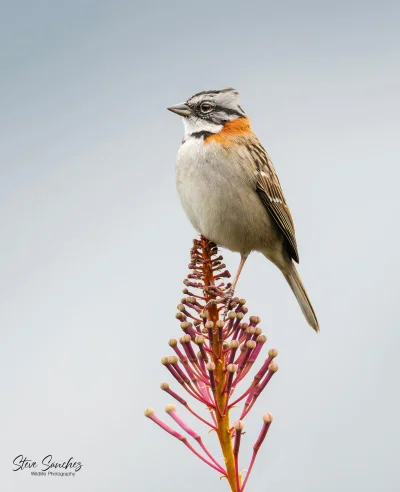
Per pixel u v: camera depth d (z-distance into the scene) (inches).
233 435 214.4
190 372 218.7
